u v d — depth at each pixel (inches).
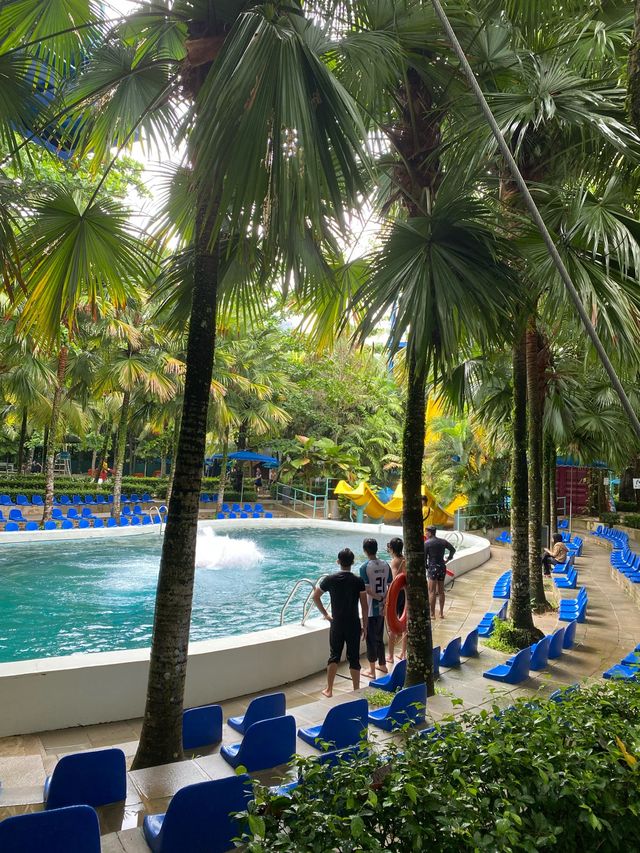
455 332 177.9
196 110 128.2
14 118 178.2
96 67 203.3
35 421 965.2
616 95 196.2
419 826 76.9
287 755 159.5
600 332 184.1
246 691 253.1
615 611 425.7
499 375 465.1
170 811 101.9
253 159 115.6
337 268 246.5
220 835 106.5
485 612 428.1
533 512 433.1
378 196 268.8
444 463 1106.1
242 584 554.3
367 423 1391.5
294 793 82.0
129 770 161.6
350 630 249.3
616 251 189.9
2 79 169.8
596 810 91.4
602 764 97.2
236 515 1090.1
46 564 591.8
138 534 796.6
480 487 1047.6
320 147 121.8
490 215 195.3
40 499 975.6
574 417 575.8
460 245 187.5
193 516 165.9
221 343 981.8
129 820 131.1
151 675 163.2
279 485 1360.7
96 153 221.5
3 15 180.4
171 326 227.1
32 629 372.2
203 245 169.8
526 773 95.2
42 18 185.3
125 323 744.3
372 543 283.0
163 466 1574.8
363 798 82.4
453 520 997.2
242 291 224.5
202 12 155.5
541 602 426.3
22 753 189.9
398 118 227.9
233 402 1101.1
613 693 137.5
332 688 258.1
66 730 209.9
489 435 573.9
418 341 175.5
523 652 252.1
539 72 198.4
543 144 263.0
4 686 201.8
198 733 181.8
